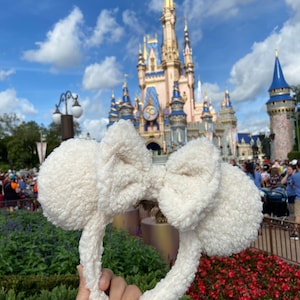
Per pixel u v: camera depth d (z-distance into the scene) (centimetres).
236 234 105
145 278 379
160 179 107
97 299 105
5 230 569
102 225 106
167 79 6347
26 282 370
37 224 698
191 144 107
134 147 100
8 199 1208
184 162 103
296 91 5147
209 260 518
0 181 1421
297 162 816
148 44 6750
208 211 103
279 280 465
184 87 6462
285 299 410
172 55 6353
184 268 109
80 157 104
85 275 106
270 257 561
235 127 6812
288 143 4447
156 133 5869
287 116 4478
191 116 6356
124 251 477
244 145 6988
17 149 5188
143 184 104
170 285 109
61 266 431
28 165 5469
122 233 591
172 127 5269
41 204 104
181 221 99
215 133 6262
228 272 473
